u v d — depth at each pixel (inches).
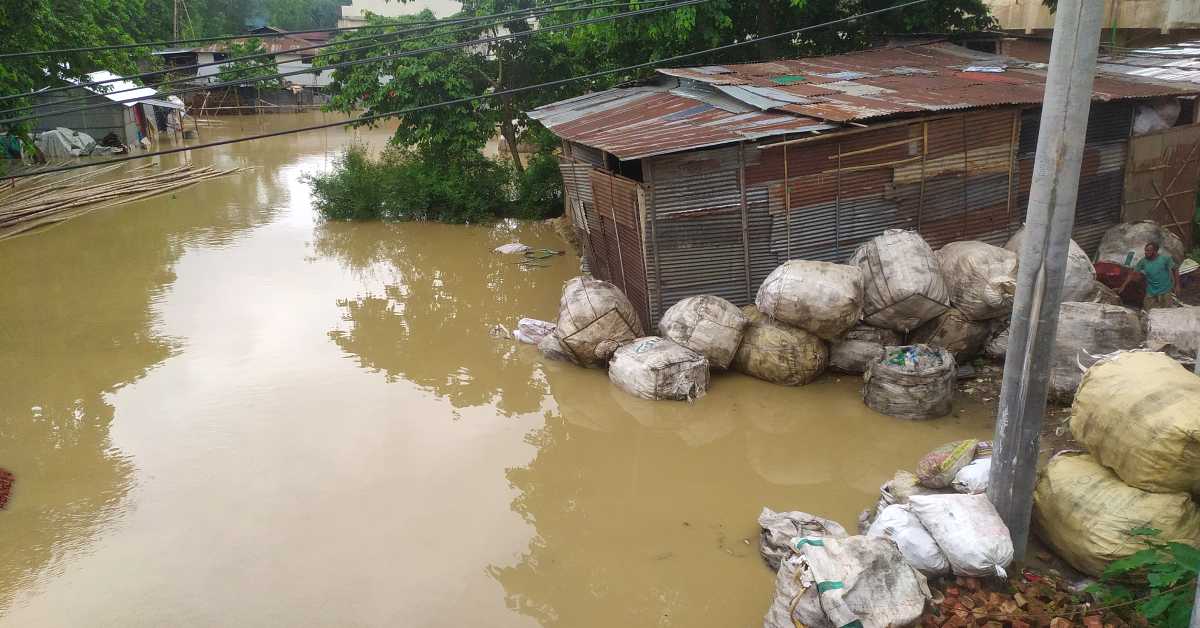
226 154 1056.2
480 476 263.9
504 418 308.7
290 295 472.1
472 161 696.4
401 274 514.9
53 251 572.7
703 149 327.0
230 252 569.3
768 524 217.9
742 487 254.8
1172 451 164.4
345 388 337.4
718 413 304.0
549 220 663.1
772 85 401.7
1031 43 518.6
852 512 238.1
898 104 343.0
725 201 333.7
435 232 629.3
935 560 181.9
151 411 315.9
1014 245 345.4
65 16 757.9
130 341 395.5
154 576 212.4
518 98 694.5
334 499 249.0
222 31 1734.7
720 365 324.5
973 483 203.9
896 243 310.2
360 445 286.2
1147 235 366.0
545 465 271.3
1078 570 184.1
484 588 206.2
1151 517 169.5
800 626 164.9
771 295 307.9
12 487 259.4
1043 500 191.6
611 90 517.3
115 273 517.3
